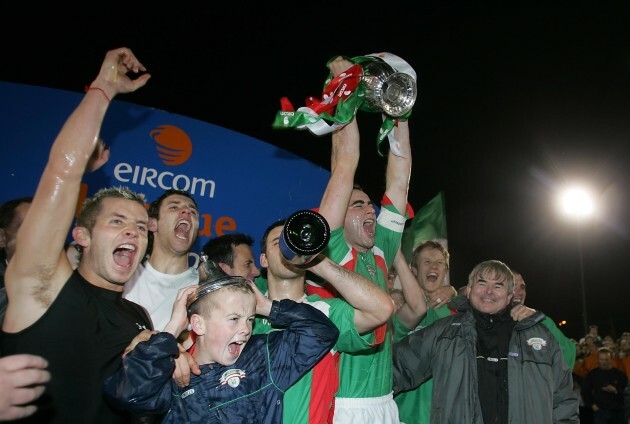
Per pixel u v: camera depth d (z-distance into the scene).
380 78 3.07
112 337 2.52
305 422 2.71
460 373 4.04
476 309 4.22
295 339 2.55
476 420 3.96
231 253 3.90
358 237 3.54
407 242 6.01
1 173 3.98
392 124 3.20
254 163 4.80
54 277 2.40
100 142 2.73
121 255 2.65
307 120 2.86
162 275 3.65
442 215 5.97
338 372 3.02
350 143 3.17
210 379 2.38
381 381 3.45
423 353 4.20
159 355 2.19
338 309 2.87
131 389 2.17
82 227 2.64
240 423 2.35
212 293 2.39
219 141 4.69
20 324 2.35
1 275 3.11
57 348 2.37
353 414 3.32
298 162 4.96
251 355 2.49
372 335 2.95
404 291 4.31
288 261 2.66
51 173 2.28
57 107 4.16
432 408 4.09
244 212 4.73
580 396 8.92
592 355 9.83
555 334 4.70
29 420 2.29
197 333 2.41
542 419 3.94
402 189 3.76
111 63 2.41
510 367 4.03
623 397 8.56
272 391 2.46
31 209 2.28
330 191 3.15
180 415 2.32
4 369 1.75
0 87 4.03
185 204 3.71
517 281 5.50
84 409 2.39
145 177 4.41
